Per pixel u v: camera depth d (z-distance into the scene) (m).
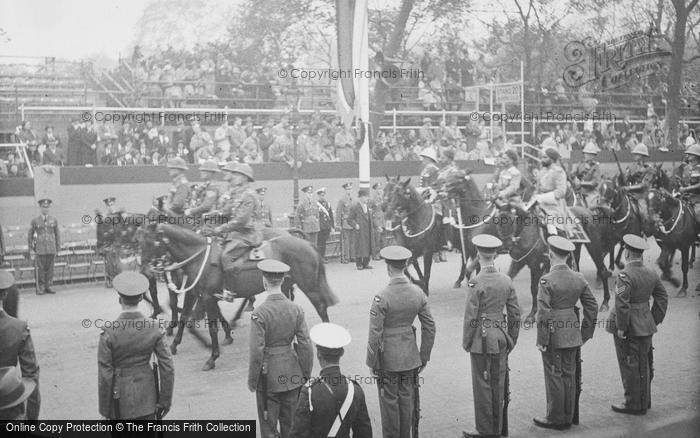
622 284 8.02
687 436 7.80
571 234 11.20
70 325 9.97
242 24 15.41
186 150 13.98
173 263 9.20
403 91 16.41
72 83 14.43
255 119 15.55
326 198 14.84
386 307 6.75
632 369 8.20
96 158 13.74
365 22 13.76
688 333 10.81
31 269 12.59
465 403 8.07
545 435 7.62
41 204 12.22
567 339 7.61
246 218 9.21
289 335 6.66
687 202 13.09
